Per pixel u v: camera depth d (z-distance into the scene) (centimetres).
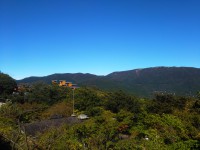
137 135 1499
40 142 944
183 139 1373
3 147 959
